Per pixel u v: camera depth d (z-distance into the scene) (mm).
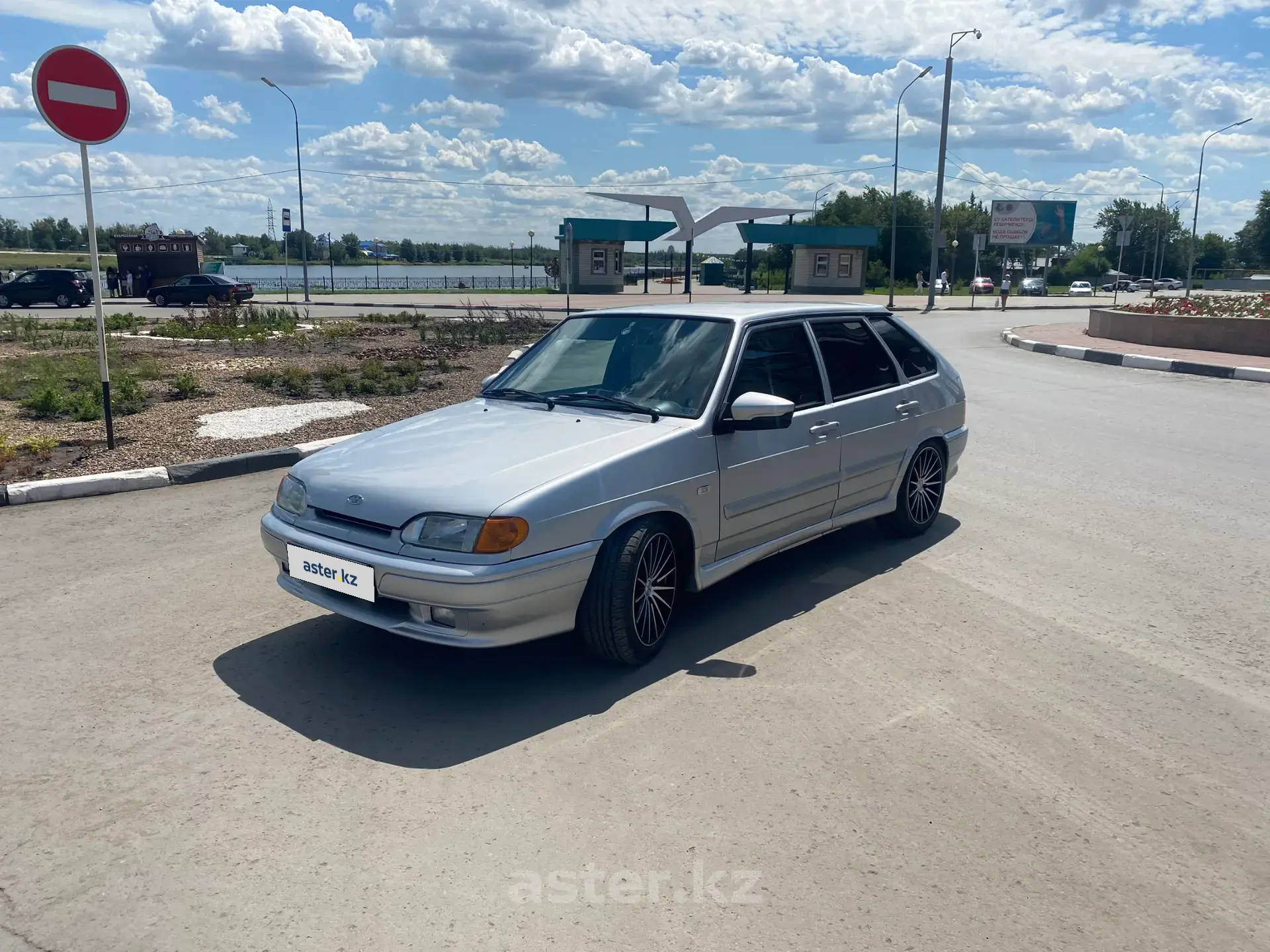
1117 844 2965
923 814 3121
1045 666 4258
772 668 4227
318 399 11555
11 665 4270
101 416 9977
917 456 6008
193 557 5773
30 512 6773
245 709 3857
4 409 10562
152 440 8852
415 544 3732
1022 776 3350
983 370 15992
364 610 3932
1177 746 3568
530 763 3436
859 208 87750
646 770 3389
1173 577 5473
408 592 3715
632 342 5105
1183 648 4473
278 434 9203
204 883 2773
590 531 3895
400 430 4707
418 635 3734
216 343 19359
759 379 4844
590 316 5512
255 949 2506
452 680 4129
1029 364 17141
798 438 4938
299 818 3104
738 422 4496
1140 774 3369
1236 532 6363
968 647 4473
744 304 5535
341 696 3975
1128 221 35094
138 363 15156
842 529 6484
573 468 3943
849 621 4793
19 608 4949
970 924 2600
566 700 3930
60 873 2828
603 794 3234
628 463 4070
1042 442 9523
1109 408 11750
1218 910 2670
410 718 3781
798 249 54500
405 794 3236
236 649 4457
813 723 3723
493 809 3150
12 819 3098
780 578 5441
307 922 2609
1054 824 3066
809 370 5215
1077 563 5719
